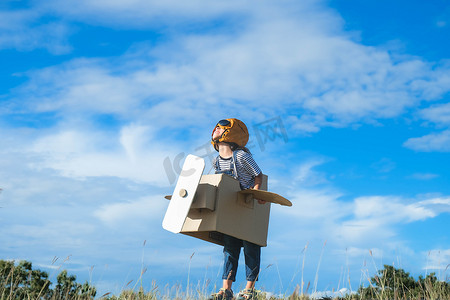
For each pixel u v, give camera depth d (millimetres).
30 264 4648
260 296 4094
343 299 4051
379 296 3971
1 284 4227
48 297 4312
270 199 3715
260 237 3883
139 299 4254
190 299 4141
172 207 3479
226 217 3584
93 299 4375
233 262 3803
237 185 3770
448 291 3863
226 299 3633
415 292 4023
